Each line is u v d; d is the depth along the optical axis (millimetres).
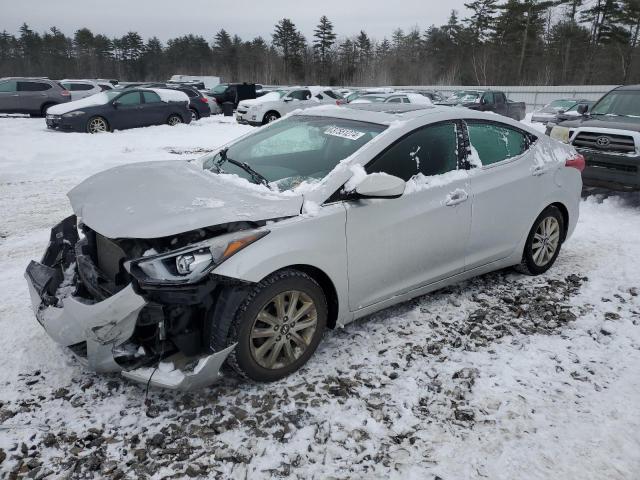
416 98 20938
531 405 2992
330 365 3355
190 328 2854
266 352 3080
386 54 84500
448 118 3990
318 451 2631
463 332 3799
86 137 15023
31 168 10258
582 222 6742
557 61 62031
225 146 4352
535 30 61531
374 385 3154
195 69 91688
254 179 3559
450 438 2729
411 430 2783
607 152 7340
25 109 21469
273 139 4098
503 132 4426
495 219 4184
